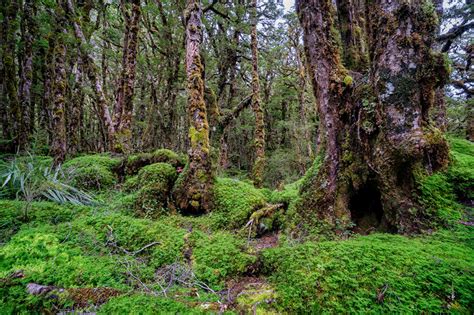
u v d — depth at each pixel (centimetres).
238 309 219
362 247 247
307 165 1355
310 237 335
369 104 332
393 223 306
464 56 1067
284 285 235
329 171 360
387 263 221
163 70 1195
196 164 479
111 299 218
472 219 281
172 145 1178
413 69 306
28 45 847
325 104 369
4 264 260
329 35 369
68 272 254
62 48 647
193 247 322
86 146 1576
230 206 452
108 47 1240
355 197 357
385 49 320
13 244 288
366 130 331
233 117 1012
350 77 357
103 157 704
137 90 1636
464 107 1111
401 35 310
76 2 866
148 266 293
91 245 313
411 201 302
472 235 258
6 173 484
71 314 201
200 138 489
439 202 298
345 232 326
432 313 178
